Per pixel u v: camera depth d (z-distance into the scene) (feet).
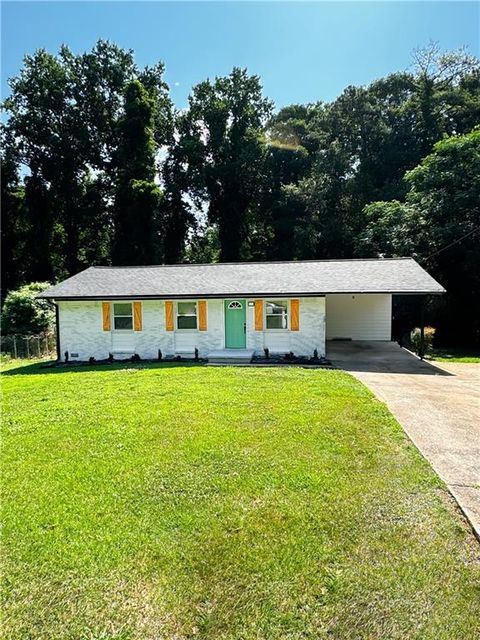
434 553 9.98
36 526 11.34
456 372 35.99
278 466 14.88
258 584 9.08
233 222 108.17
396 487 13.23
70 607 8.52
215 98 107.45
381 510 11.89
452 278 69.72
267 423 19.61
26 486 13.69
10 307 65.05
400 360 42.98
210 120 106.93
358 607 8.40
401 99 104.12
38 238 93.76
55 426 19.79
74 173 97.45
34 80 92.68
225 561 9.81
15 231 95.35
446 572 9.33
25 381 33.09
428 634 7.73
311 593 8.80
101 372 36.14
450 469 14.67
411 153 95.71
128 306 46.65
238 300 45.06
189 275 50.49
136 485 13.65
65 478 14.24
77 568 9.66
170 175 109.29
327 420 19.97
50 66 92.89
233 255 108.58
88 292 46.06
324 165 98.43
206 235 120.78
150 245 90.99
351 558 9.86
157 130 105.60
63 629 8.00
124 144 94.43
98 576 9.38
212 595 8.79
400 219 72.38
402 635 7.73
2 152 91.97
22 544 10.57
